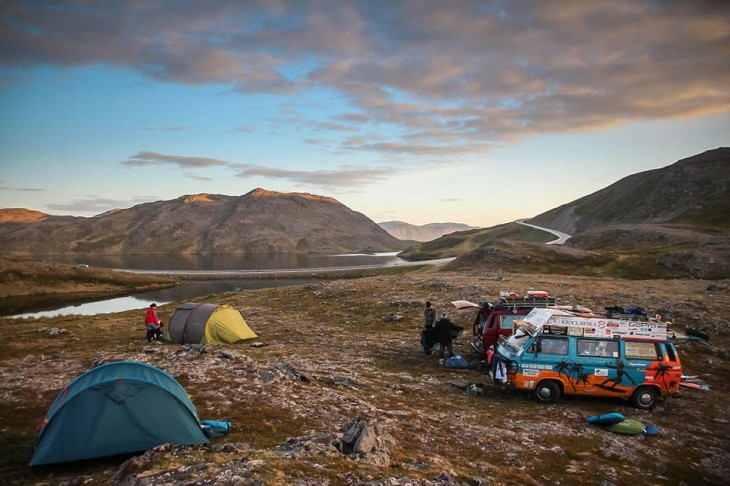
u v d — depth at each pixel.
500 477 10.05
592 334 16.72
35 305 94.81
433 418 14.06
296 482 7.77
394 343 27.25
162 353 21.14
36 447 9.73
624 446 12.84
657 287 45.47
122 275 150.00
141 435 9.95
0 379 16.66
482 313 22.89
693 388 19.06
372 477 8.31
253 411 12.84
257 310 44.69
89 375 10.69
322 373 19.05
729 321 28.47
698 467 11.87
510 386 18.33
